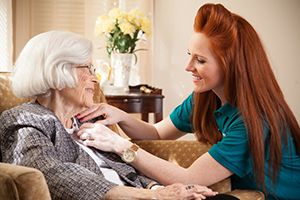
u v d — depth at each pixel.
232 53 1.64
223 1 3.93
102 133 1.69
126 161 1.65
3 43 3.22
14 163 1.39
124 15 2.99
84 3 3.62
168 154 1.95
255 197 1.59
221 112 1.79
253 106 1.64
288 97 4.08
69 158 1.54
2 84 1.72
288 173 1.73
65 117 1.64
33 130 1.43
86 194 1.28
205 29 1.67
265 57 1.71
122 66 3.04
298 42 4.00
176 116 2.11
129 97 2.93
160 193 1.29
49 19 3.59
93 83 1.65
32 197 1.09
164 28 3.87
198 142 1.96
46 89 1.53
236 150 1.64
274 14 3.97
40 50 1.51
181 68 3.90
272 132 1.65
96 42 3.64
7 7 3.23
